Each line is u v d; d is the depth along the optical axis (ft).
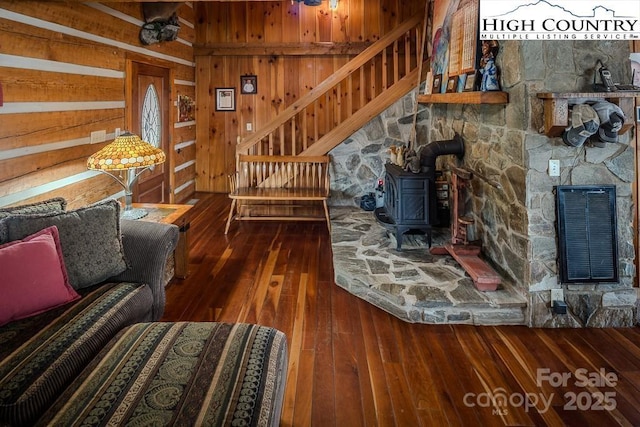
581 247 9.10
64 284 7.06
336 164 18.19
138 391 4.77
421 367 7.86
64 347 5.74
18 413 4.80
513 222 9.75
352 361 8.05
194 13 22.47
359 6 22.35
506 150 9.90
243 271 12.59
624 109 8.33
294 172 18.31
